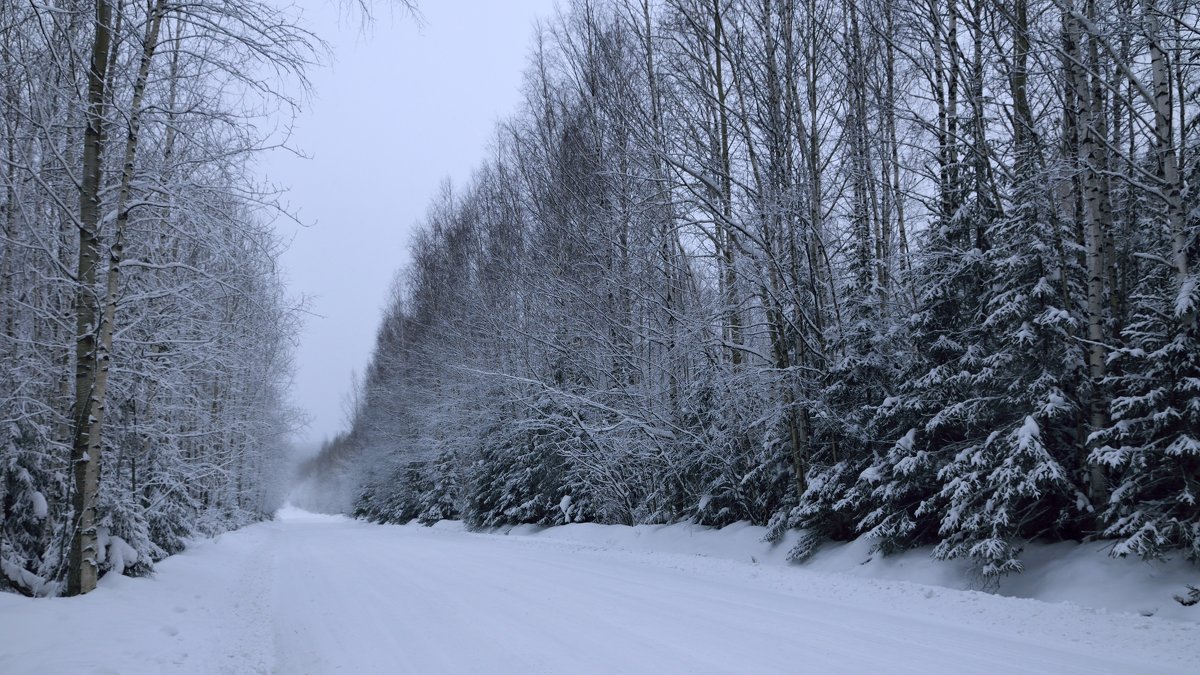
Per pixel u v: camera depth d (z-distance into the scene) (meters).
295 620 8.83
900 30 14.16
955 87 13.20
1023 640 6.71
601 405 19.95
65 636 6.32
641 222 18.98
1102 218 10.95
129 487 12.59
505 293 28.55
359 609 9.47
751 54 16.03
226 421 22.64
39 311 9.28
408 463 42.84
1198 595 7.55
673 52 17.69
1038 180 10.63
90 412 8.74
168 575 11.77
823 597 9.48
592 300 22.19
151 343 10.92
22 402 9.87
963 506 10.12
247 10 8.38
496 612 8.75
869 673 5.60
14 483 9.91
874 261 14.38
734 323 18.72
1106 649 6.27
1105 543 9.47
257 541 26.05
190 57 9.24
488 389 28.88
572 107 24.42
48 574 9.35
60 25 8.37
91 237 8.81
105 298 8.79
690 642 6.79
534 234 26.78
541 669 5.98
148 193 9.42
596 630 7.46
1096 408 9.80
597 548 18.44
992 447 10.48
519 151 28.36
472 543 21.70
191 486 19.11
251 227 9.80
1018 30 10.66
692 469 18.81
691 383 18.94
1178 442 8.42
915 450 11.81
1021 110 12.23
